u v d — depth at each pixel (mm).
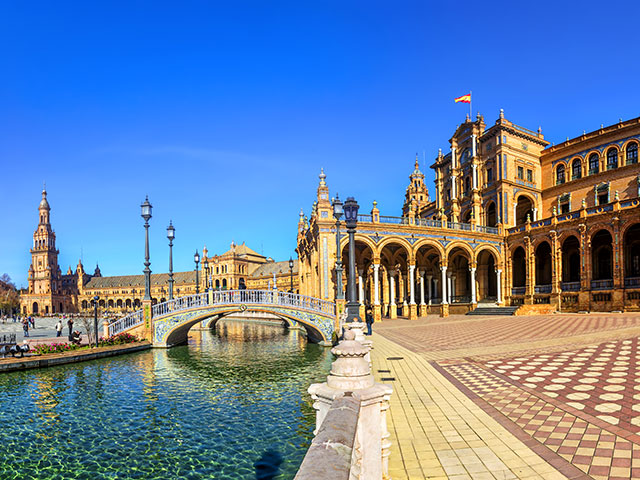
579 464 5539
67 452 9766
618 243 35062
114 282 150125
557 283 39562
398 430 7461
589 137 45469
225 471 8523
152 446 9953
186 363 21172
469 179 52250
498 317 36188
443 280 41906
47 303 140250
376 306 38906
